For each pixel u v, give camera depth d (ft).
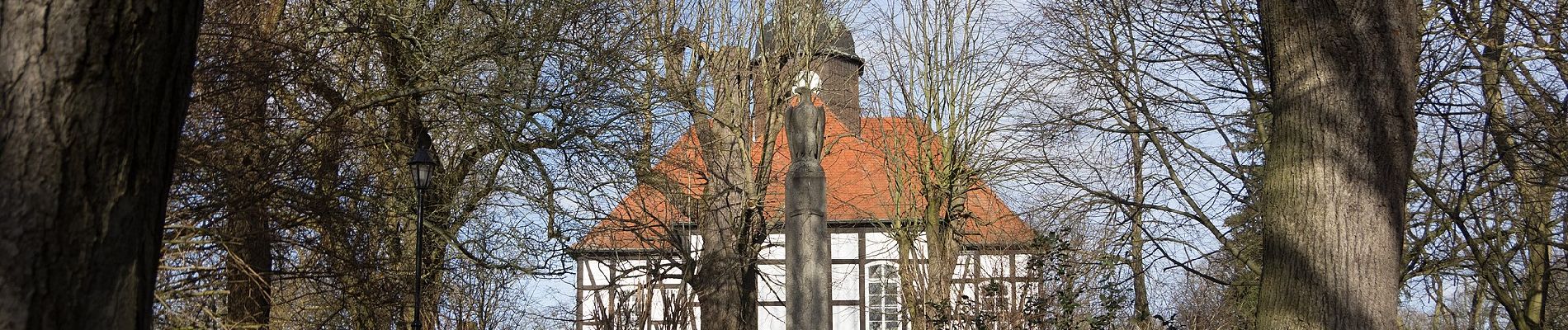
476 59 47.67
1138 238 57.00
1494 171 45.42
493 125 46.73
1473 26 41.70
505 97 47.55
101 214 12.01
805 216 39.75
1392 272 24.89
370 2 46.55
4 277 11.36
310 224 44.52
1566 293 46.09
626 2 55.06
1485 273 43.24
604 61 49.08
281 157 42.60
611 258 64.34
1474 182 45.88
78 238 11.81
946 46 73.41
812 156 40.37
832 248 97.14
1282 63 26.35
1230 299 60.54
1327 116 25.30
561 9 48.62
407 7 47.57
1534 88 42.75
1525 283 45.39
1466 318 74.49
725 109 67.97
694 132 66.03
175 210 38.78
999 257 60.54
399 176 50.62
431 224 49.37
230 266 40.27
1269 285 25.82
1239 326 58.39
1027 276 57.31
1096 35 58.18
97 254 11.94
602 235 63.36
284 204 42.19
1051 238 57.47
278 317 49.16
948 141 71.20
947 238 67.36
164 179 13.03
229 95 40.60
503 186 51.72
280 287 45.96
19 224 11.49
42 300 11.53
